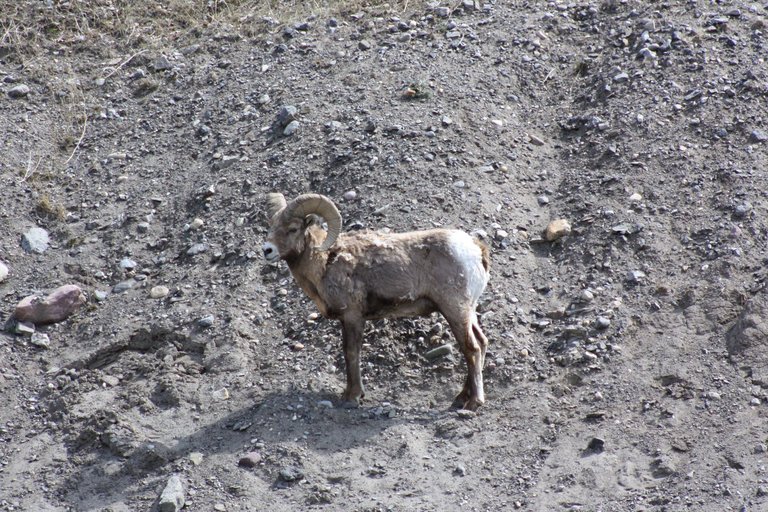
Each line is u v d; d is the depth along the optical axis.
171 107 49.84
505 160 42.81
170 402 33.19
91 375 35.12
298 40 52.94
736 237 36.97
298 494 28.81
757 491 27.08
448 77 47.47
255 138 45.78
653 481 28.12
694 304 34.66
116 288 39.50
